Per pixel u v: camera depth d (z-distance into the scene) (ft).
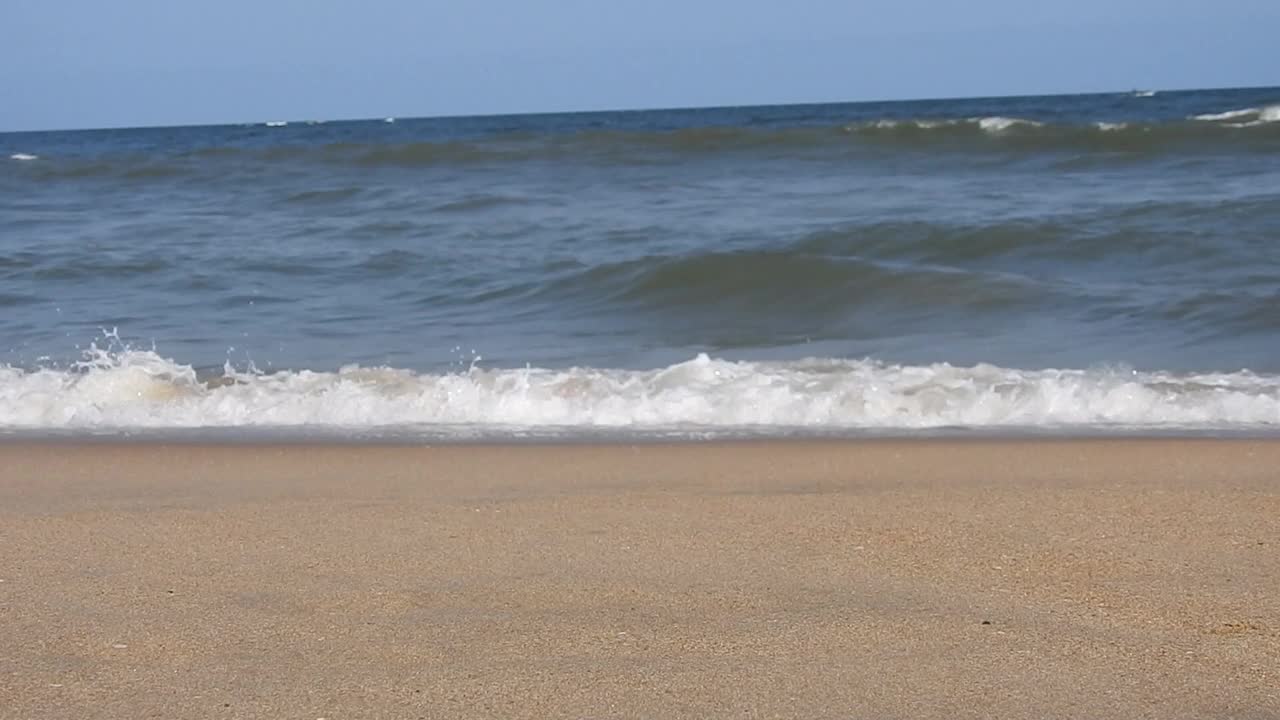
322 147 94.68
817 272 41.65
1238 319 35.01
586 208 62.85
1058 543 16.48
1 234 59.67
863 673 12.03
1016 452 22.41
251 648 12.80
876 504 18.72
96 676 12.09
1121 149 82.17
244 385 28.32
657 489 20.04
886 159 82.02
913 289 39.99
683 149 89.40
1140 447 22.58
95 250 52.60
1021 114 182.19
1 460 22.93
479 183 76.23
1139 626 13.23
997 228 48.44
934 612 13.74
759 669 12.14
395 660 12.44
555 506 18.86
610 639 13.00
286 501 19.39
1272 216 49.65
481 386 27.50
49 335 36.63
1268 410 25.71
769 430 25.08
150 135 282.15
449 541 16.89
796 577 15.11
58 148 180.45
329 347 34.60
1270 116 91.97
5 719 11.11
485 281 44.01
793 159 83.61
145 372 28.68
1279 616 13.43
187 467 22.18
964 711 11.15
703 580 15.01
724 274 41.81
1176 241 46.19
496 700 11.45
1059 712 11.13
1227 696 11.43
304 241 54.24
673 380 27.94
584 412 26.32
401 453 23.08
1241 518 17.58
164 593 14.65
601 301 40.73
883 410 26.16
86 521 18.16
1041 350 32.68
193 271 47.11
